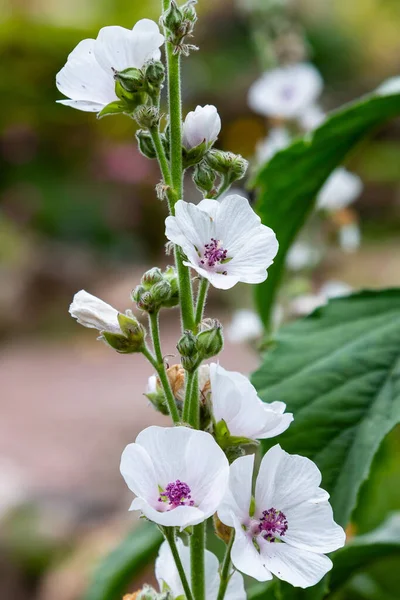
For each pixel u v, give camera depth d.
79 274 3.76
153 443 0.51
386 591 0.97
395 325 0.66
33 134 4.44
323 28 4.90
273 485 0.52
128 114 0.55
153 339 0.54
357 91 4.75
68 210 4.28
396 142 4.35
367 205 4.14
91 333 3.47
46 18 4.46
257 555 0.50
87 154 4.51
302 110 1.05
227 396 0.52
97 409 2.54
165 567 0.56
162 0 0.55
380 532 0.74
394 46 5.07
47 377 2.95
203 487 0.50
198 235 0.52
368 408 0.63
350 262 3.15
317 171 0.75
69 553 1.56
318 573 0.50
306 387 0.64
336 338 0.66
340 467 0.61
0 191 4.36
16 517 1.67
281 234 0.79
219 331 0.52
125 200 4.41
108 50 0.54
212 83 4.40
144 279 0.54
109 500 1.79
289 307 1.02
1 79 4.10
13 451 2.17
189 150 0.55
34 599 1.54
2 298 3.50
